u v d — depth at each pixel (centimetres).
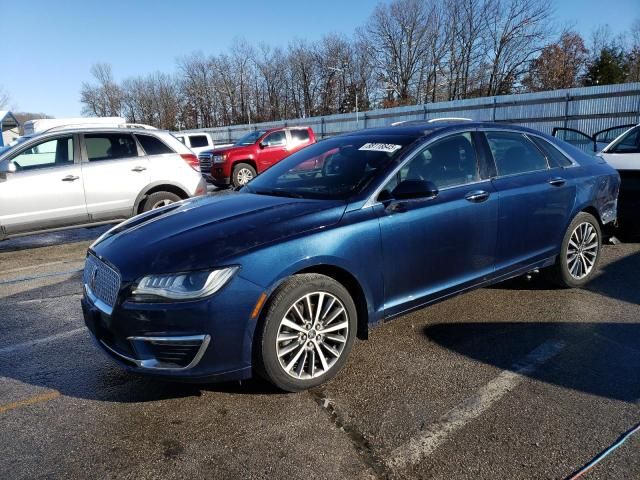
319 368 304
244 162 1536
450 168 365
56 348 383
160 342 262
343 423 268
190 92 7681
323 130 3531
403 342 365
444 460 236
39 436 266
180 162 779
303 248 284
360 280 309
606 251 592
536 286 473
